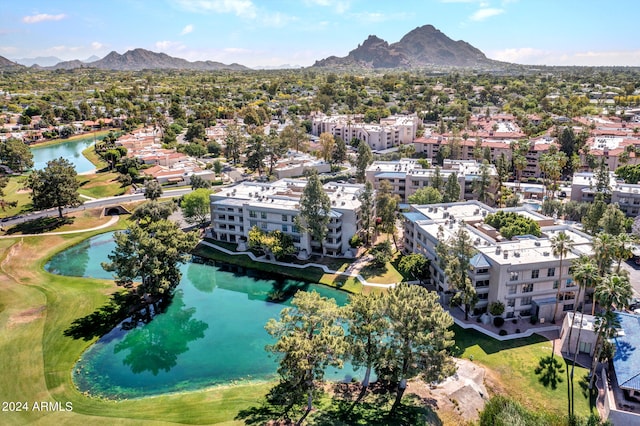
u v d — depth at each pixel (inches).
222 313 4399.6
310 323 2997.0
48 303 4360.2
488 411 2748.5
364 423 2795.3
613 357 3105.3
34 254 5664.4
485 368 3393.2
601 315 3046.3
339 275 4936.0
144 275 4419.3
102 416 2942.9
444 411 2940.5
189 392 3253.0
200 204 6284.5
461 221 4840.1
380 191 6166.3
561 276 3855.8
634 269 4751.5
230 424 2827.3
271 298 4672.7
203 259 5605.3
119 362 3644.2
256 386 3304.6
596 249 3442.4
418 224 4926.2
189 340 3951.8
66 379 3390.7
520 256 3973.9
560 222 6063.0
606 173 6269.7
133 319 4301.2
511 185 7544.3
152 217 6269.7
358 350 2967.5
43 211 7106.3
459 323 3937.0
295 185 6427.2
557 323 3890.3
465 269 3939.5
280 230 5492.1
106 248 6013.8
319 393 3137.3
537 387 3174.2
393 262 5167.3
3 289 4598.9
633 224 5511.8
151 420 2888.8
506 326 3858.3
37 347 3710.6
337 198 5743.1
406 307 2893.7
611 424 2687.0
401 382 3176.7
